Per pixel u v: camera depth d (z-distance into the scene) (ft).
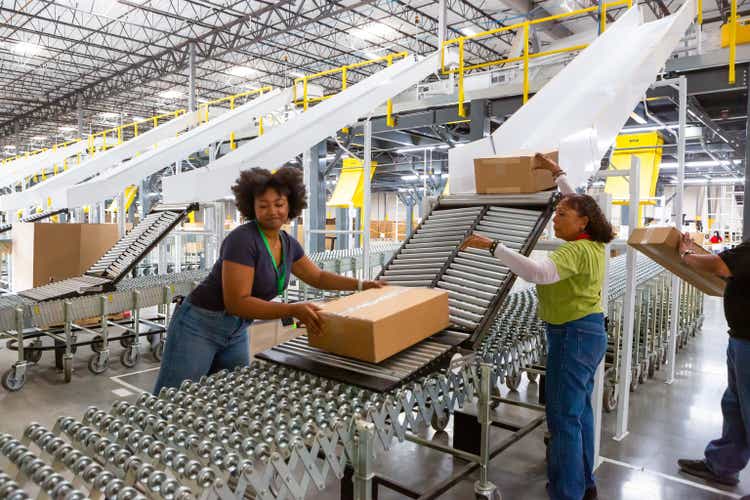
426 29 48.98
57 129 85.51
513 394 15.33
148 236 17.34
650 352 16.98
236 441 5.15
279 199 7.00
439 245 10.09
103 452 4.91
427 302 7.43
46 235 20.02
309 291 21.07
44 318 15.25
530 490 9.87
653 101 22.16
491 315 8.07
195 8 43.52
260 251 6.97
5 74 60.80
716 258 8.55
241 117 26.32
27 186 49.34
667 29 15.44
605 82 14.93
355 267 22.66
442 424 12.21
